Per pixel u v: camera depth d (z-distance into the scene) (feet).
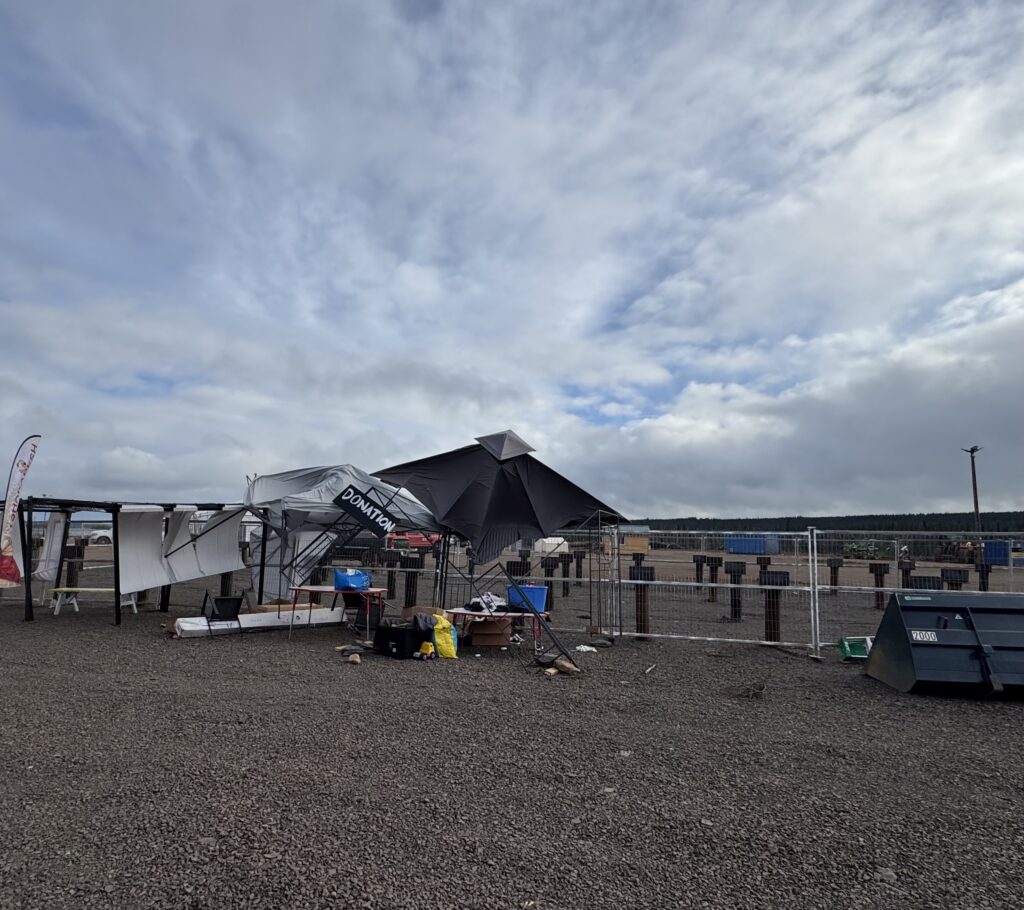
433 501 39.86
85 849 11.94
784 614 51.70
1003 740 20.52
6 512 39.75
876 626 44.88
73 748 17.52
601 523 41.22
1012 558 37.11
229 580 54.34
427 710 22.45
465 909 10.34
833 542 39.73
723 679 28.81
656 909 10.51
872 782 16.49
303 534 49.90
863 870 11.92
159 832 12.64
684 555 53.93
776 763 17.79
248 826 12.95
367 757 17.35
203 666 29.04
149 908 10.14
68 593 47.16
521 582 42.37
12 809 13.62
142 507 41.68
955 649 26.53
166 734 18.94
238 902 10.35
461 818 13.70
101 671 27.48
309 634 39.27
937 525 159.53
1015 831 13.69
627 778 16.31
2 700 22.50
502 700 24.25
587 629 41.81
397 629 32.58
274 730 19.54
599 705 23.79
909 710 24.08
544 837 12.94
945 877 11.73
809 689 27.14
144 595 51.01
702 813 14.28
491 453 38.63
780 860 12.23
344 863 11.64
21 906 10.11
